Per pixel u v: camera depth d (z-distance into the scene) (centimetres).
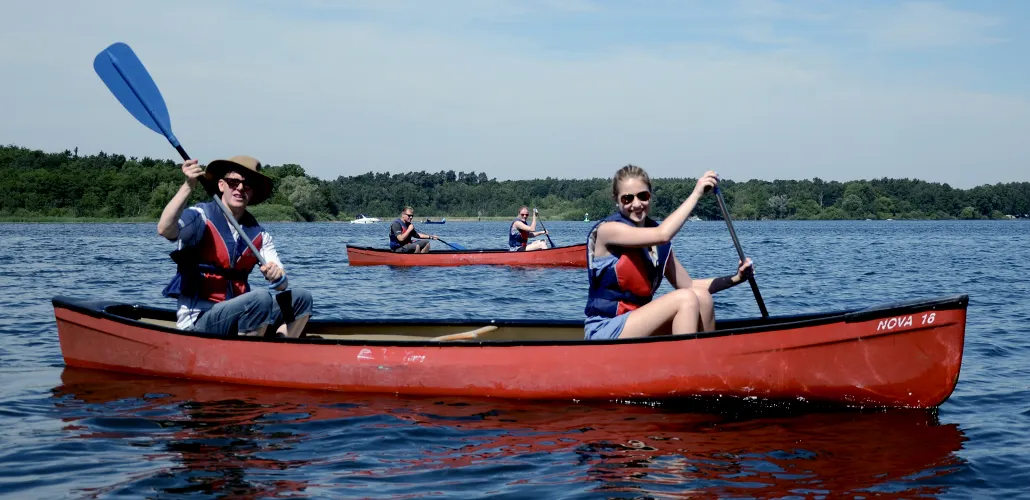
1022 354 648
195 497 338
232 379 542
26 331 755
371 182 14088
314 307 1010
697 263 1936
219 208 541
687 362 468
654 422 448
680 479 359
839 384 456
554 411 472
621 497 338
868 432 427
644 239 452
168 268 1645
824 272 1627
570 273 1530
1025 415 461
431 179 14388
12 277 1388
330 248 2714
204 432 431
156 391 521
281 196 8931
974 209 12150
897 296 1151
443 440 418
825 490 345
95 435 424
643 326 476
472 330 631
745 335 461
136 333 566
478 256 1717
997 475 362
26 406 481
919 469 370
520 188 12838
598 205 11188
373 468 376
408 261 1738
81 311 584
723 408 471
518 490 347
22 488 347
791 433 426
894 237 4119
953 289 1234
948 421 448
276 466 378
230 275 548
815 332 453
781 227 7025
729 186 11819
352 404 490
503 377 499
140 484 353
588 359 485
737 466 375
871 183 12475
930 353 443
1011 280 1395
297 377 531
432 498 338
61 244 2786
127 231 4538
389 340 515
